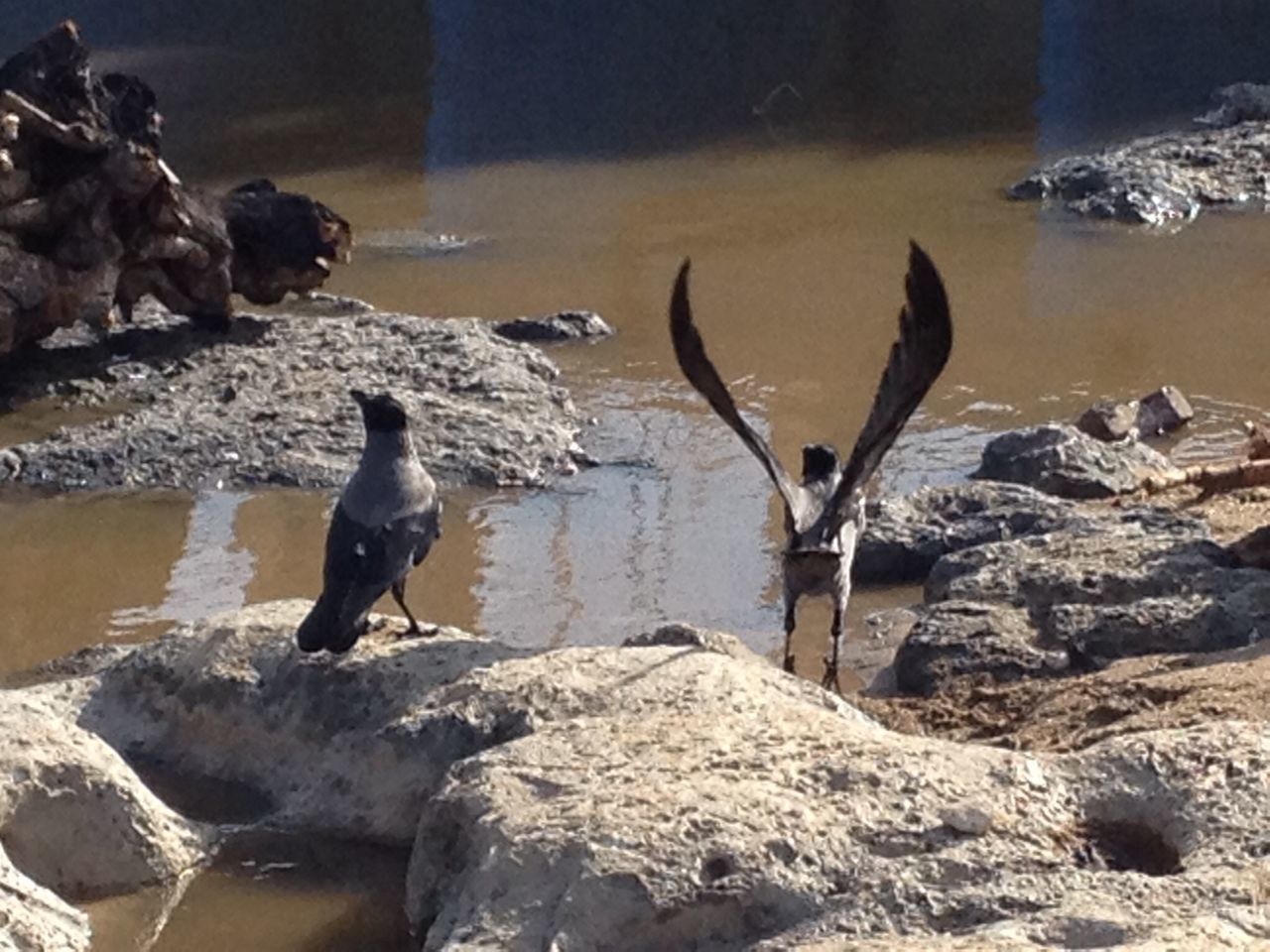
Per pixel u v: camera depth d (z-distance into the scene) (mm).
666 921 5895
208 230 13383
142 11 26359
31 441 12109
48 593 10344
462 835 6508
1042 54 22609
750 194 17875
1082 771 6352
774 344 13703
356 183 18797
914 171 18500
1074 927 5422
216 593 10289
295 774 7922
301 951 6969
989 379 12969
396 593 8398
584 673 7461
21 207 12461
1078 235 16234
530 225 17156
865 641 9578
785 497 7836
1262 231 16188
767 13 24719
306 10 26000
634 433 12234
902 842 6031
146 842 7328
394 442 8164
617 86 22000
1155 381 12875
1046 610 9133
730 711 6996
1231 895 5566
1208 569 9266
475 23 25078
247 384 12906
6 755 7215
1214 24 23297
